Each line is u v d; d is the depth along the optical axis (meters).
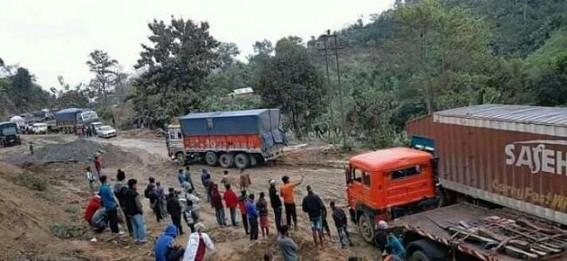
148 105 56.16
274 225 17.66
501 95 48.72
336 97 54.19
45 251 13.70
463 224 11.48
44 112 83.69
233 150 30.39
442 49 45.78
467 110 14.70
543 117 11.66
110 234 16.03
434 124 15.17
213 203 17.61
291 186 16.53
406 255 12.30
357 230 15.84
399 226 12.61
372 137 34.50
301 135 45.25
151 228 17.44
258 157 30.23
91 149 37.41
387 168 13.87
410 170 14.19
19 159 36.59
